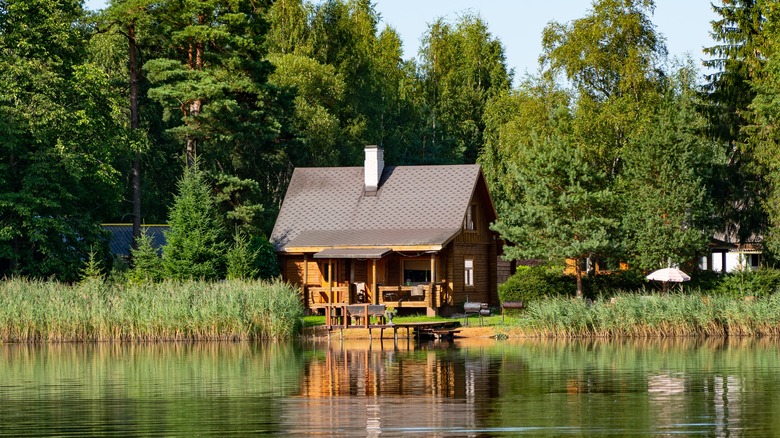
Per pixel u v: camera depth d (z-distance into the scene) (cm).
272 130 11794
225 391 5238
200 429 4194
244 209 11269
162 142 13362
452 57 18450
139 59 12544
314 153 13938
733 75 11594
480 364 6331
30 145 9738
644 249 9875
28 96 9556
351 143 14900
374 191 10831
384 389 5250
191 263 9300
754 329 8256
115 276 9138
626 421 4297
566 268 10294
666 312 8231
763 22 11344
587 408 4628
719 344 7638
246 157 12825
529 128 12962
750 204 11656
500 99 14850
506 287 9431
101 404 4850
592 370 5981
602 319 8281
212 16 11362
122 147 10300
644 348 7362
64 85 9731
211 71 11356
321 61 15450
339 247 10006
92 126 9794
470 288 10562
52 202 9438
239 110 11325
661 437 3972
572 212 9338
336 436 4034
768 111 10350
